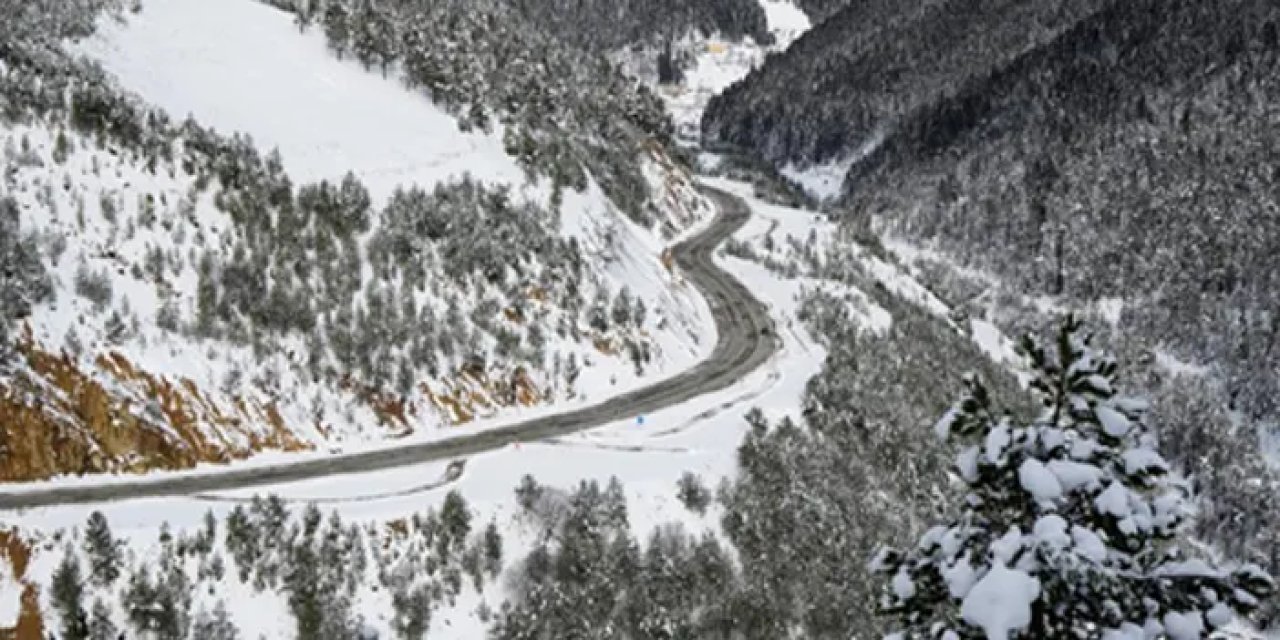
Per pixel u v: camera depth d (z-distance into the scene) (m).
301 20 94.06
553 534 49.53
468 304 70.25
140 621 40.53
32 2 74.81
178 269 59.75
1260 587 10.16
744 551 52.28
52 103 63.97
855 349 84.88
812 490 57.12
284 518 45.97
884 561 11.07
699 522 53.75
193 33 86.00
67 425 49.94
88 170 61.44
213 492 49.62
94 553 41.72
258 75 83.44
